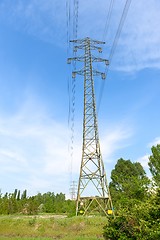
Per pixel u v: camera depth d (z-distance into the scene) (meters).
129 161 57.09
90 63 50.94
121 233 17.22
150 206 15.15
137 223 16.02
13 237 37.56
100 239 31.44
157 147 33.94
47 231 41.56
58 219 44.97
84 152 46.62
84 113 48.47
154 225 14.03
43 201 126.38
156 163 32.97
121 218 17.45
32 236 39.88
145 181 18.59
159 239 13.44
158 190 15.35
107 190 44.53
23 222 45.50
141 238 14.81
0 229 43.78
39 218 48.41
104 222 40.09
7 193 104.12
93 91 49.34
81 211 45.94
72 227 41.19
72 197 78.31
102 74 51.25
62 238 36.47
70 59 49.97
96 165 45.97
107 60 51.47
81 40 51.53
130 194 19.39
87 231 38.66
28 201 96.75
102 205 46.28
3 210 87.31
